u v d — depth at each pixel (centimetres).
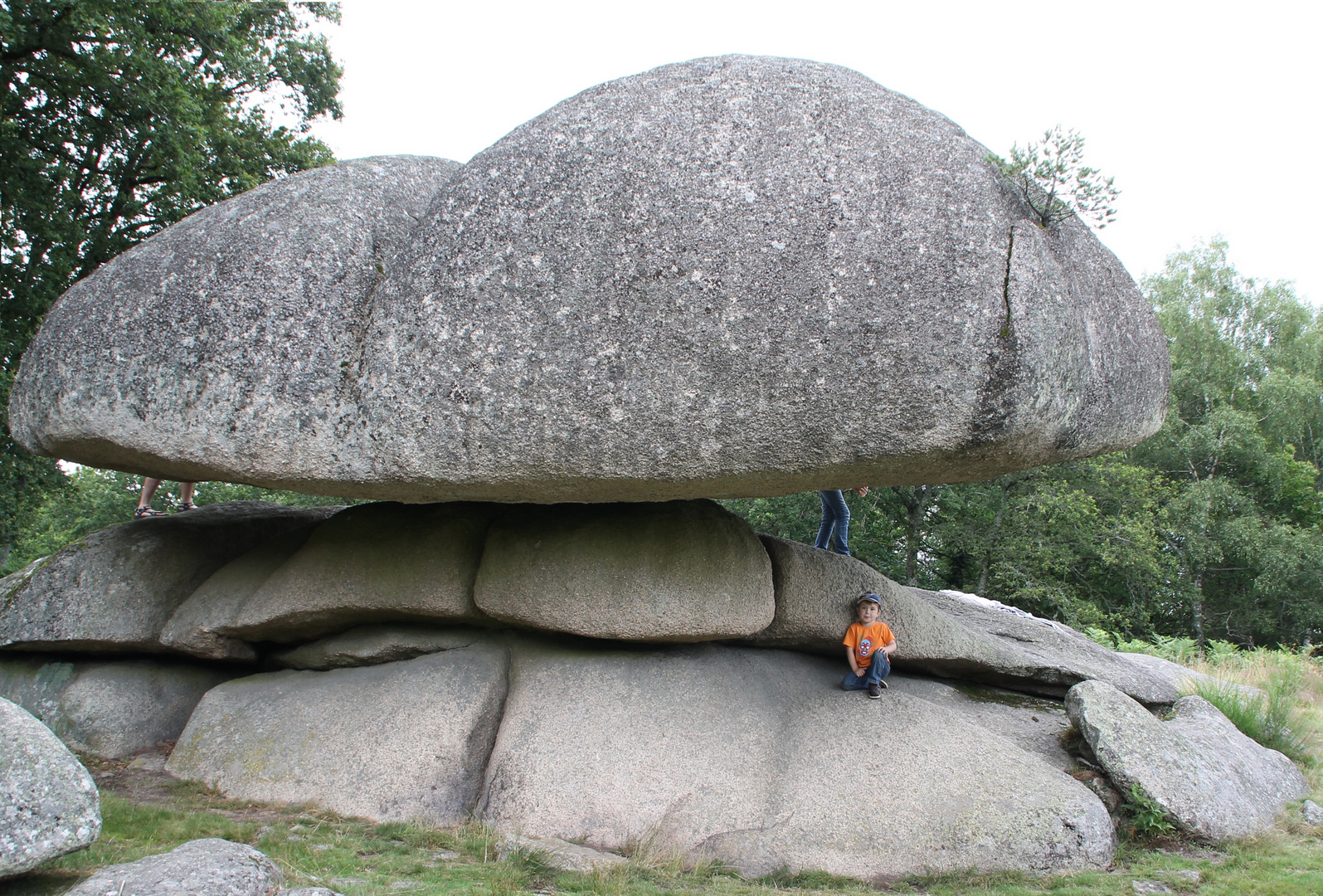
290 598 553
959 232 397
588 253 419
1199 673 781
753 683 515
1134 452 2378
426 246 452
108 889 269
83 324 493
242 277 470
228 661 599
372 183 509
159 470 526
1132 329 472
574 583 509
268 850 375
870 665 514
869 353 390
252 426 453
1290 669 810
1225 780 453
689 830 419
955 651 568
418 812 447
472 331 429
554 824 430
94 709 553
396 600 540
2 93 1090
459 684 506
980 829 402
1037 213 425
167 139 1129
